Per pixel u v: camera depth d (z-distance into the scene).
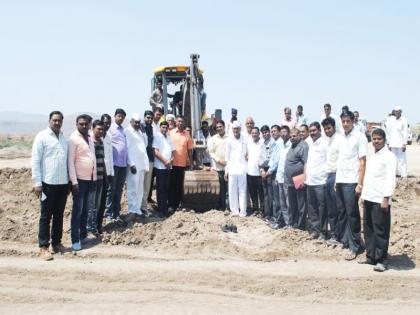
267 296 6.62
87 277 7.23
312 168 8.88
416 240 8.81
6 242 8.91
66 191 8.31
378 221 7.62
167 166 10.38
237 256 8.33
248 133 11.10
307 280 7.18
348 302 6.45
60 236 8.42
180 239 8.89
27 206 11.19
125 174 9.89
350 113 8.23
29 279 7.15
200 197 10.62
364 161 8.11
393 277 7.32
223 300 6.43
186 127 11.57
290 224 9.70
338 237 8.80
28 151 30.84
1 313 5.93
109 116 9.33
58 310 6.04
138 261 7.98
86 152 8.46
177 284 6.99
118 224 9.55
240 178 10.66
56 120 8.01
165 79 13.09
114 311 6.00
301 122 13.23
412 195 12.73
